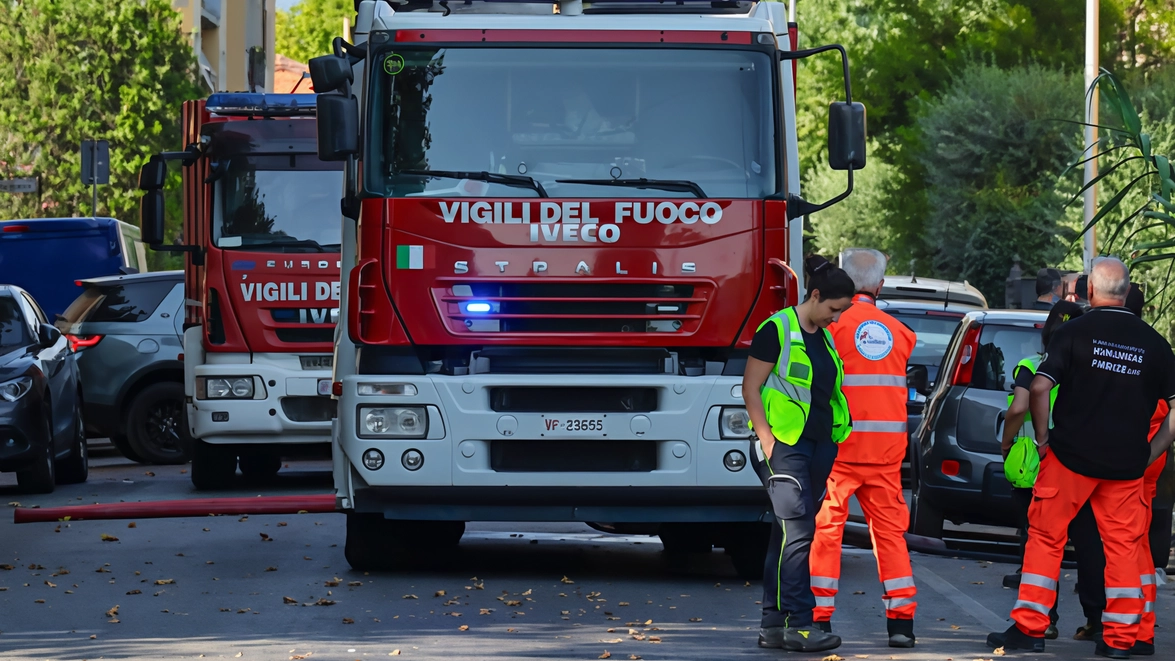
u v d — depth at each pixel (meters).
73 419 33.56
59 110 80.81
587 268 19.23
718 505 19.50
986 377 23.69
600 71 19.61
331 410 30.97
